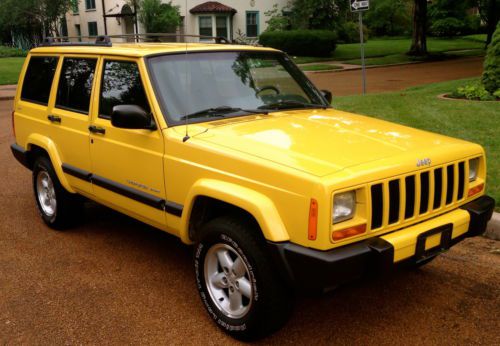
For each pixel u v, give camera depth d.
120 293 4.20
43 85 5.48
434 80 19.44
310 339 3.54
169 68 4.20
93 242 5.27
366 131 3.92
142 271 4.59
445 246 3.54
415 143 3.69
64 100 5.11
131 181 4.27
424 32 30.67
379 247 3.08
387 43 40.19
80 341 3.56
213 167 3.54
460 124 8.54
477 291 4.15
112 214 6.10
